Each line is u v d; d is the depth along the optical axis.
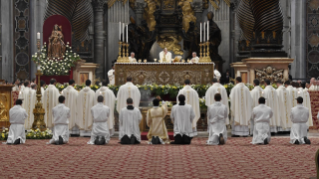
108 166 9.15
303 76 22.62
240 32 25.48
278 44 19.27
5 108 15.23
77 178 7.95
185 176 8.09
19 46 23.19
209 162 9.61
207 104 14.87
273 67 19.14
